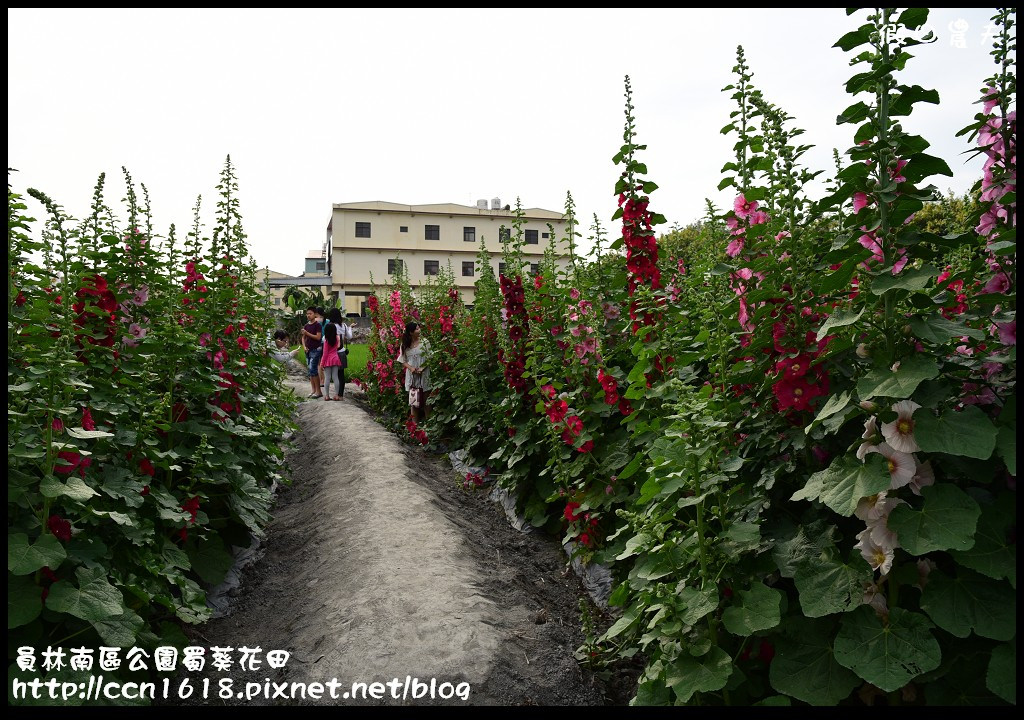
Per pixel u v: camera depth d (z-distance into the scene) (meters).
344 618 3.54
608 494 3.92
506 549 4.91
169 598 3.04
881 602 1.88
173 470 3.82
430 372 8.73
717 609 2.22
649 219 4.16
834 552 1.99
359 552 4.38
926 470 1.85
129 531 2.91
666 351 3.33
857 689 2.02
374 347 11.91
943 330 1.77
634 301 3.98
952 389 2.01
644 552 2.72
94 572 2.48
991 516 1.80
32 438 2.50
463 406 7.50
